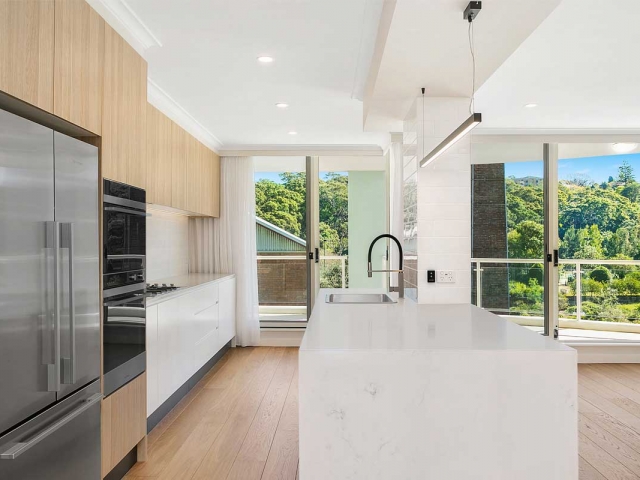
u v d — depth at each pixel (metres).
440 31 2.48
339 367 1.85
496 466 1.84
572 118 5.19
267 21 2.87
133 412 2.93
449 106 3.60
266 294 6.78
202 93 4.19
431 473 1.84
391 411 1.84
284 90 4.12
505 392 1.83
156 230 5.20
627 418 3.88
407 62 2.91
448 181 3.61
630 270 6.06
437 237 3.59
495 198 6.09
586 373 5.37
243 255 6.46
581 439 3.45
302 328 6.68
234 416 3.90
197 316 4.57
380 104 3.78
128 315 2.88
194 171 5.26
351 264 6.84
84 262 2.38
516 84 4.06
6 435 1.82
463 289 3.58
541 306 6.11
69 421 2.21
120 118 2.83
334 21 2.87
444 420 1.84
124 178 2.88
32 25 2.00
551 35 3.09
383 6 2.68
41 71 2.06
